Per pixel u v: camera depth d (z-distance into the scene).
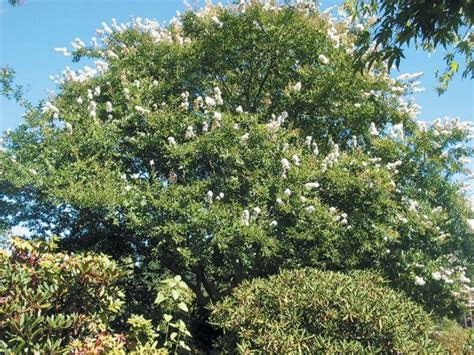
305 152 8.14
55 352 3.50
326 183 7.79
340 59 8.77
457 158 10.48
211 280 8.60
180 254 6.98
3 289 3.73
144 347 4.26
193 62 9.05
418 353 4.02
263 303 4.68
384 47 3.59
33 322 3.60
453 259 10.43
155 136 7.73
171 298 4.98
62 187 7.11
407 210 8.80
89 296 4.32
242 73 9.24
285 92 8.73
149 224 6.95
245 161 7.52
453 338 5.52
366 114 8.87
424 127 10.13
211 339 7.79
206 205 7.22
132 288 8.05
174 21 10.05
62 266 4.21
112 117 8.34
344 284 4.63
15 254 4.25
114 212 6.94
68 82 9.20
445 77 5.36
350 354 3.90
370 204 7.86
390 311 4.24
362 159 8.12
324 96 8.70
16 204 8.10
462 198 10.73
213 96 8.93
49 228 8.36
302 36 8.64
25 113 7.97
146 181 7.41
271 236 7.16
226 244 6.76
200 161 7.95
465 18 3.39
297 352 4.04
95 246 8.21
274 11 8.82
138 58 9.24
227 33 8.76
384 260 8.27
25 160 7.61
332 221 7.18
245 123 7.80
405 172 9.59
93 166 7.24
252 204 7.10
